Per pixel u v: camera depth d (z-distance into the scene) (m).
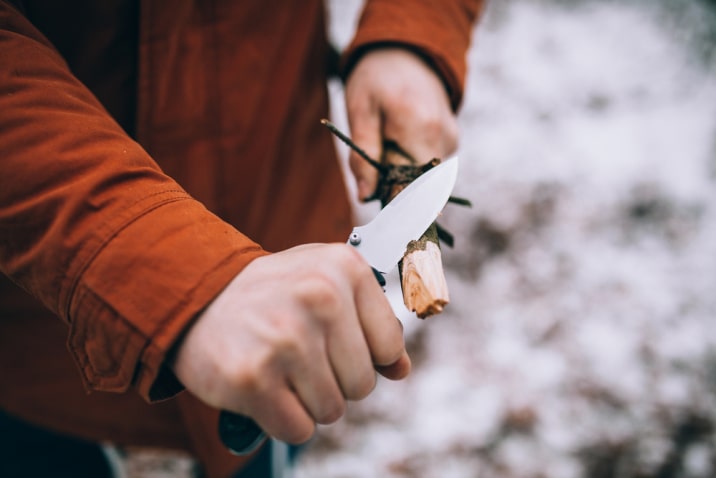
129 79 0.85
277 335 0.47
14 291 0.97
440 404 2.08
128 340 0.50
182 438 1.19
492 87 3.05
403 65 0.98
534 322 2.26
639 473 1.89
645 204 2.57
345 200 1.39
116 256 0.51
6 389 1.09
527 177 2.69
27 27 0.62
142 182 0.54
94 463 1.39
